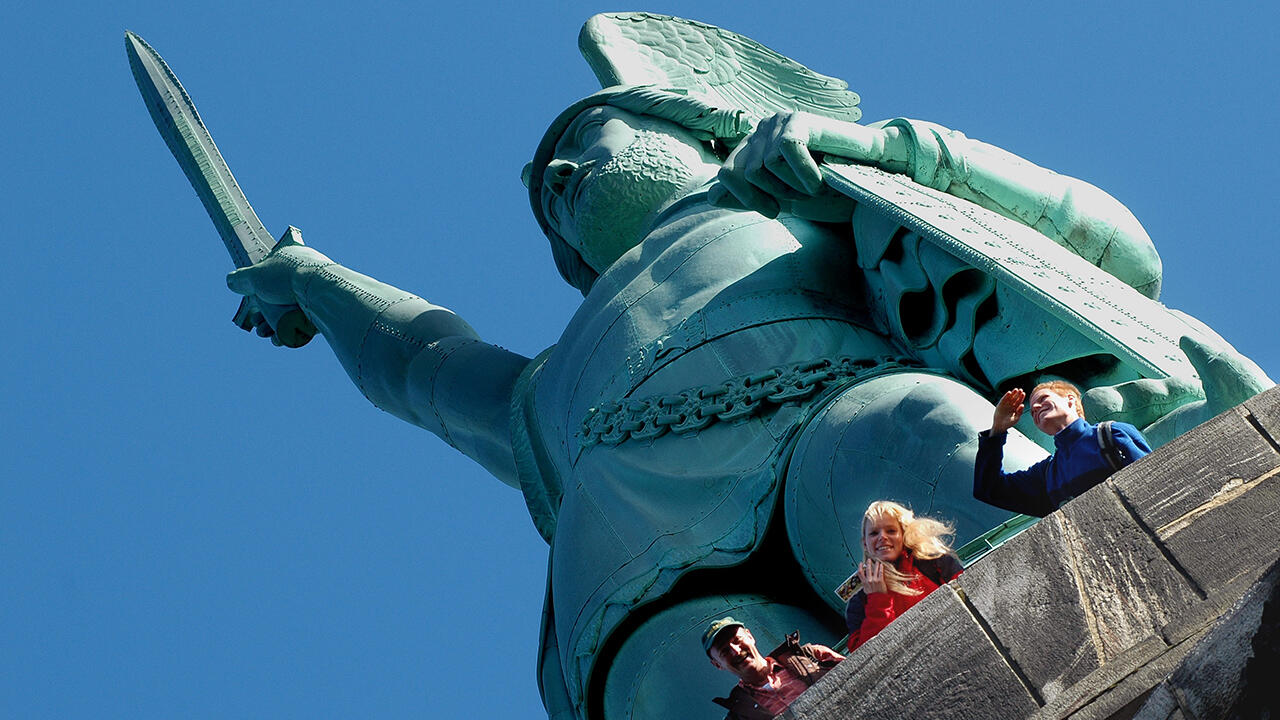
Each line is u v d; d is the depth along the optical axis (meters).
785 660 19.06
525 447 37.00
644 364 33.06
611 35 43.16
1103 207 33.16
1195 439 16.75
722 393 31.69
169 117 51.62
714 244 34.59
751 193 32.75
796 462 29.78
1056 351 29.47
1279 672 13.38
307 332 46.44
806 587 30.53
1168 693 13.88
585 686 31.23
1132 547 16.17
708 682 29.09
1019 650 15.81
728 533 30.42
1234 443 16.64
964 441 27.36
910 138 33.09
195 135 51.12
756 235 34.56
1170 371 26.25
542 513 36.38
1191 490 16.39
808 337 32.22
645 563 30.84
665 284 34.34
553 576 32.94
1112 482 16.64
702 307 33.31
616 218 37.53
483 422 39.94
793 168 32.03
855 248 34.25
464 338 42.00
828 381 31.19
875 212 32.38
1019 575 16.23
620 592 30.84
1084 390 29.44
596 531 31.86
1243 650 13.57
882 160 33.25
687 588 30.78
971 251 29.36
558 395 35.16
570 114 39.84
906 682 15.97
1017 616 16.02
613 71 42.03
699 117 38.53
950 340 31.05
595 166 37.97
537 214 40.91
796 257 33.84
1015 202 32.94
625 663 30.45
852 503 28.34
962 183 33.09
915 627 16.19
